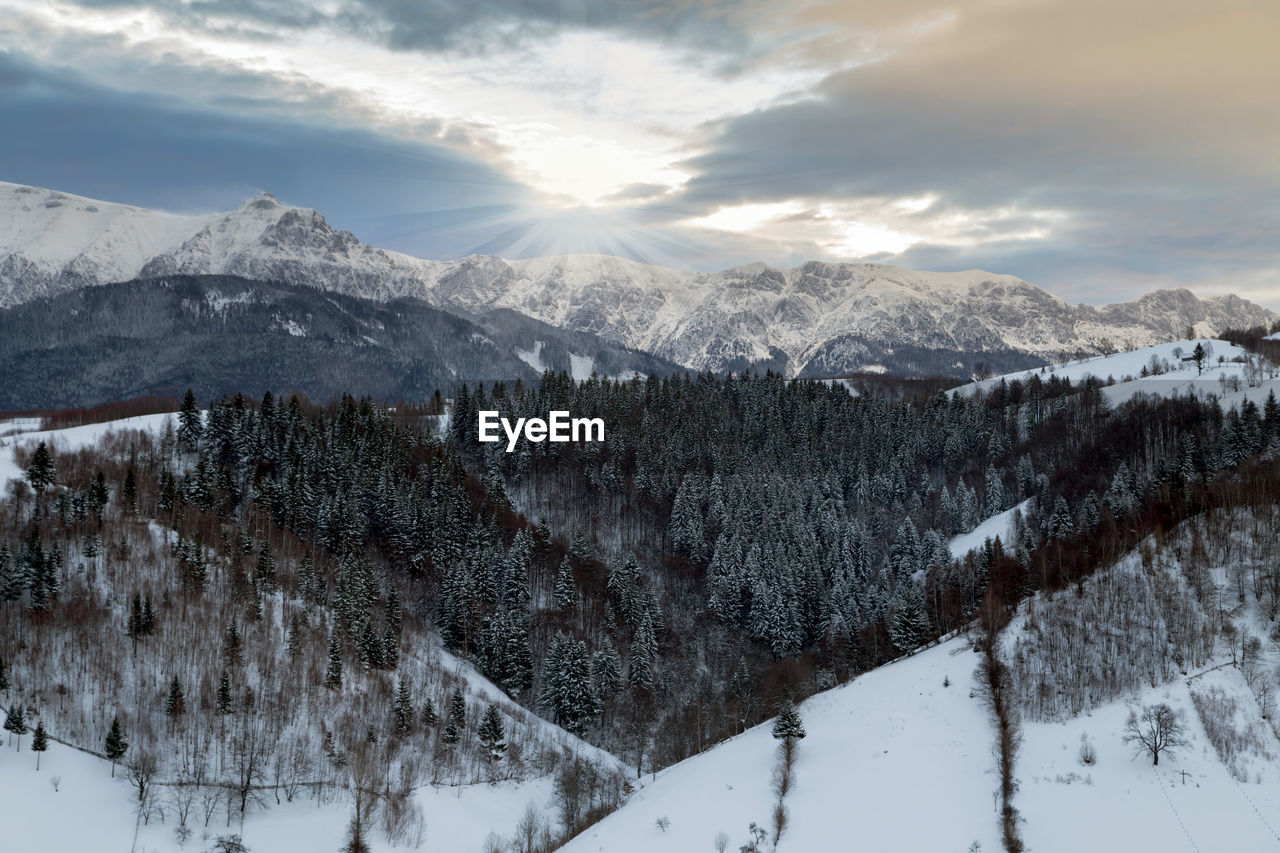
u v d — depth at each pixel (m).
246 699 134.50
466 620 185.62
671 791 122.50
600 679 183.25
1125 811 94.62
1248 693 110.12
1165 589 136.25
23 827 101.56
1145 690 114.50
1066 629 132.25
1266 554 136.62
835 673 175.75
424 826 118.31
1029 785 101.31
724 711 182.12
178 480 195.38
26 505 173.25
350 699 143.88
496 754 142.12
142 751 120.19
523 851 118.38
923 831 97.25
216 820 111.69
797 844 99.00
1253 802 92.81
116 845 103.31
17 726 114.50
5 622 137.75
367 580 177.00
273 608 161.50
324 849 110.06
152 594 152.00
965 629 151.50
